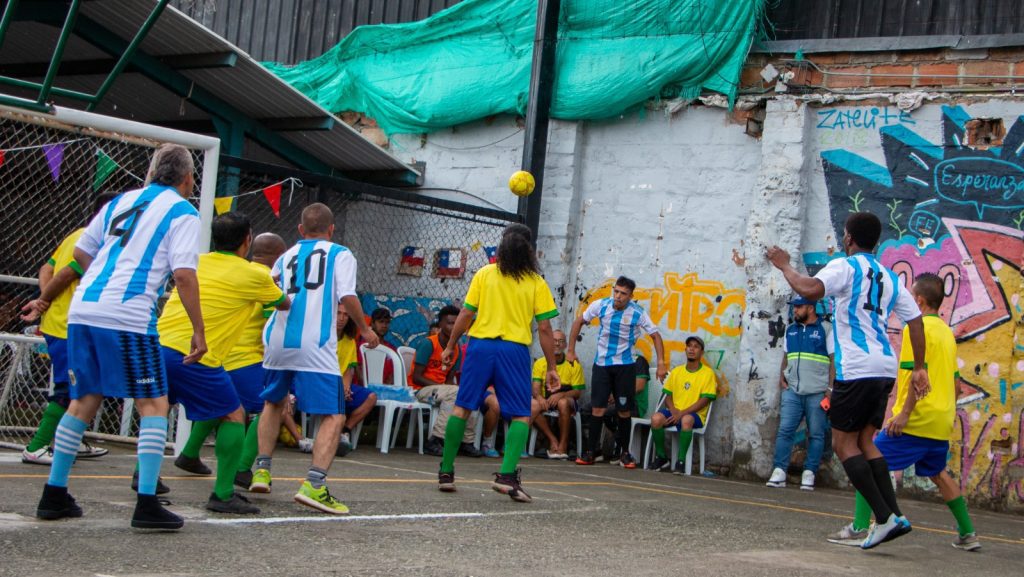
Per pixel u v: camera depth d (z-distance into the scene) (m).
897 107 10.83
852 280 5.73
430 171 13.26
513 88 12.52
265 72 10.76
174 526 4.55
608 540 5.39
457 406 7.06
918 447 6.21
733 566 4.78
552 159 12.41
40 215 10.25
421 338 12.90
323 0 14.27
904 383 6.20
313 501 5.48
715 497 8.68
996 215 10.29
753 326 11.09
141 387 4.50
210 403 5.31
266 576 3.72
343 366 9.90
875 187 10.88
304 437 9.83
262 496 6.01
